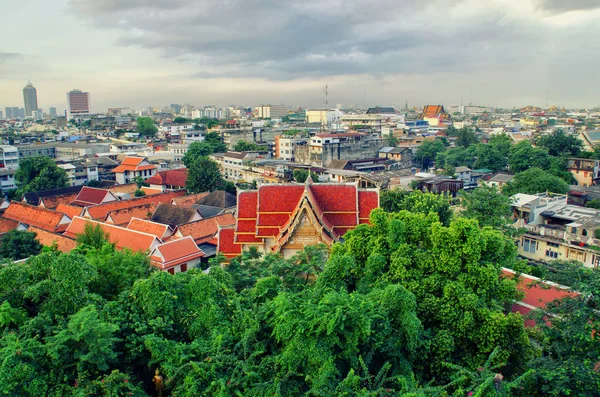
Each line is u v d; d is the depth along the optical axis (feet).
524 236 231.30
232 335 97.30
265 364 86.99
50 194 349.41
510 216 245.65
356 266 117.50
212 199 317.22
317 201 181.06
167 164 533.14
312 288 118.01
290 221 170.09
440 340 91.91
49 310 101.19
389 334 89.81
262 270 141.79
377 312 88.63
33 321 94.63
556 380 78.89
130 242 219.00
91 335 85.05
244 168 477.36
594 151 449.89
